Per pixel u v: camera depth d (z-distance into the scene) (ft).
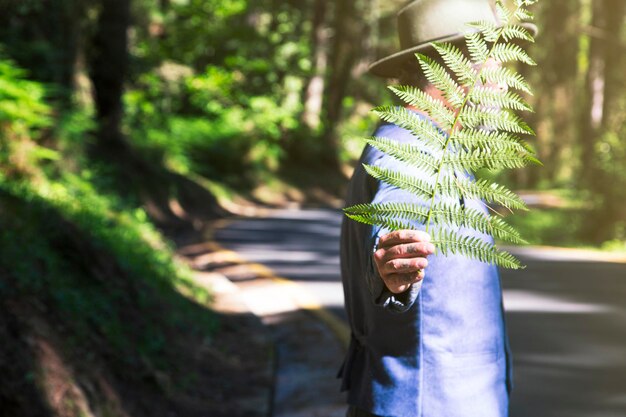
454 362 7.36
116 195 52.85
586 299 37.04
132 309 24.18
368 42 179.22
